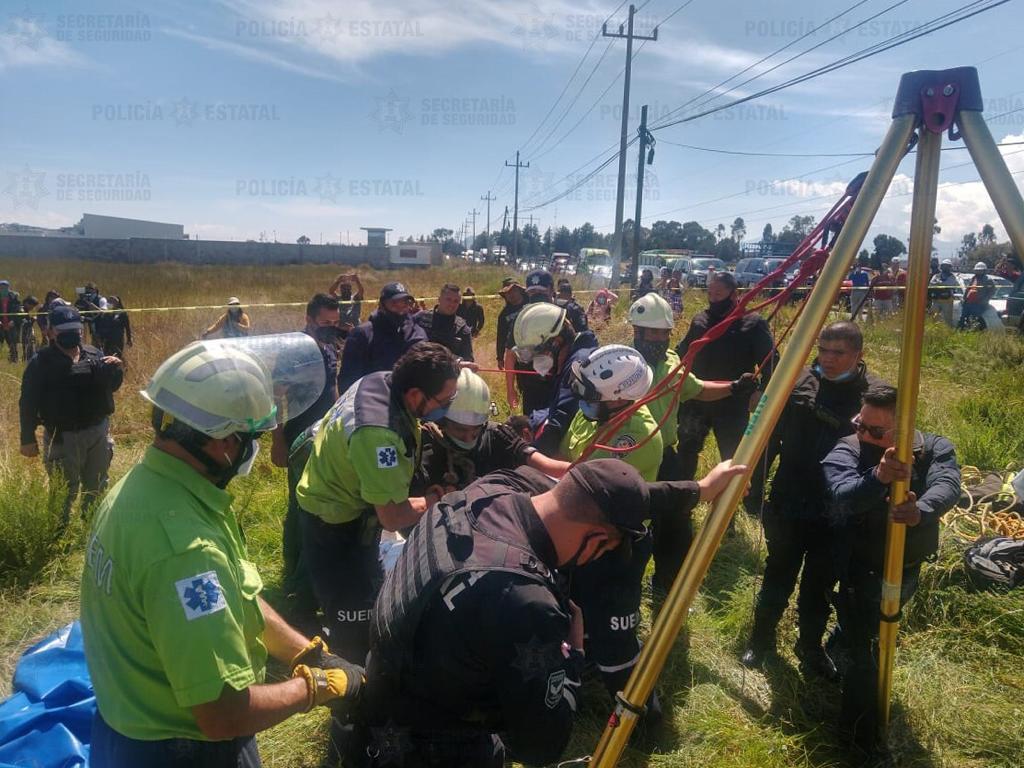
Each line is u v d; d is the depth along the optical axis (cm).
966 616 394
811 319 201
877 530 298
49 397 510
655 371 400
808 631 355
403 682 186
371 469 268
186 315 1700
